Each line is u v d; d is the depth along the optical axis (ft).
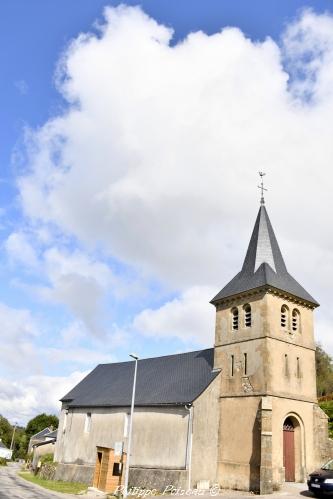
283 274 105.09
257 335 94.84
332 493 68.18
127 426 111.96
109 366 154.81
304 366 97.81
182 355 124.16
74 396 143.54
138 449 104.22
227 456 92.58
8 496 81.76
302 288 105.29
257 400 89.86
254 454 87.04
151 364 133.18
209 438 94.84
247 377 94.02
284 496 73.56
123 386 128.16
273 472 83.76
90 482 113.70
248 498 72.59
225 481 90.99
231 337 101.71
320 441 92.89
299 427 92.94
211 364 107.24
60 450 138.51
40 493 89.25
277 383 91.04
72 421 134.51
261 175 119.34
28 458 223.71
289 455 90.68
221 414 97.50
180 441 94.22
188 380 106.93
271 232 111.34
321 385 200.64
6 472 165.78
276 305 97.25
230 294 103.65
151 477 95.14
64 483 116.47
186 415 95.50
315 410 95.61
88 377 155.53
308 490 77.51
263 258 105.60
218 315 107.55
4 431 396.37
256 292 98.17
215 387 99.40
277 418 88.38
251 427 89.40
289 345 96.37
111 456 94.58
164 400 102.58
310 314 103.86
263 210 114.73
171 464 94.12
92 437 123.34
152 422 104.27
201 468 91.50
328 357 212.43
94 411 127.13
